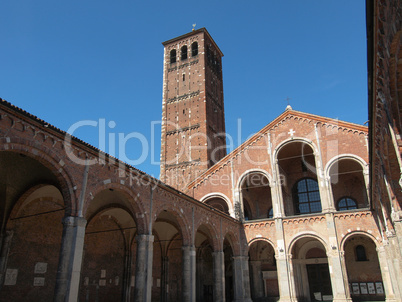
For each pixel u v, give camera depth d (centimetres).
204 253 4203
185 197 2658
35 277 2217
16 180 1969
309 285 3938
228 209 3941
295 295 3319
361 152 3503
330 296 3825
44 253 2312
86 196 1728
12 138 1398
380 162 1914
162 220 3123
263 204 4428
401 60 1110
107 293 2819
